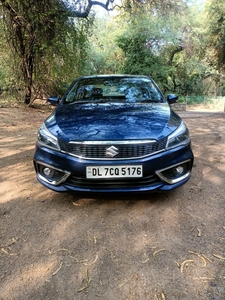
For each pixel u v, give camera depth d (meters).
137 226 2.16
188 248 1.88
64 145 2.29
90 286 1.56
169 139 2.30
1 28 8.86
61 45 9.09
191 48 21.12
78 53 10.13
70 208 2.46
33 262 1.76
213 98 24.12
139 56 19.42
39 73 10.15
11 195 2.73
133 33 18.83
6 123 7.03
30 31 8.84
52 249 1.89
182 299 1.45
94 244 1.94
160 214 2.33
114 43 21.70
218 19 17.94
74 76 10.08
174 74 25.33
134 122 2.44
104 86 3.61
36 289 1.54
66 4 8.85
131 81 3.73
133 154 2.21
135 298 1.47
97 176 2.23
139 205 2.49
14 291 1.52
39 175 2.47
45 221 2.25
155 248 1.89
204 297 1.46
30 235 2.05
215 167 3.48
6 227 2.16
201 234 2.04
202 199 2.60
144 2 12.43
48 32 8.95
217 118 9.01
